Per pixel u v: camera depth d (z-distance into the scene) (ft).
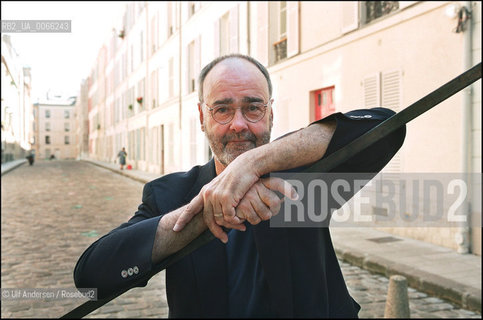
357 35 26.78
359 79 26.89
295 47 33.45
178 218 3.34
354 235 22.62
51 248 21.62
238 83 3.85
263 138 3.95
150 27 81.61
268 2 37.68
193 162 59.00
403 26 23.39
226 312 3.47
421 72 22.35
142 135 87.35
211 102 3.92
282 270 3.37
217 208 3.09
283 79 35.60
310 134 3.36
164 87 73.00
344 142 3.34
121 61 106.83
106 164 117.08
